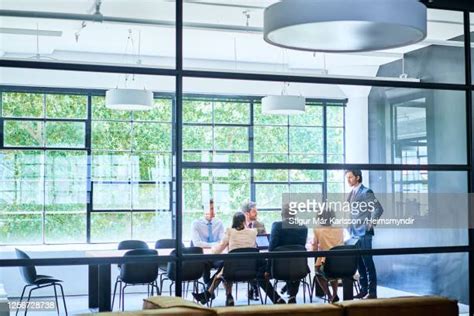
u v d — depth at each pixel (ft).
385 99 23.77
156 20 17.01
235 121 20.47
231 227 17.02
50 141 21.30
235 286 16.78
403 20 8.15
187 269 15.92
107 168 21.50
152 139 20.15
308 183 17.66
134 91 19.71
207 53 18.10
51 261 14.38
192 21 17.35
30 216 20.56
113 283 17.22
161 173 19.77
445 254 19.30
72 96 20.52
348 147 23.99
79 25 17.37
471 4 17.37
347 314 10.27
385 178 18.89
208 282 16.42
